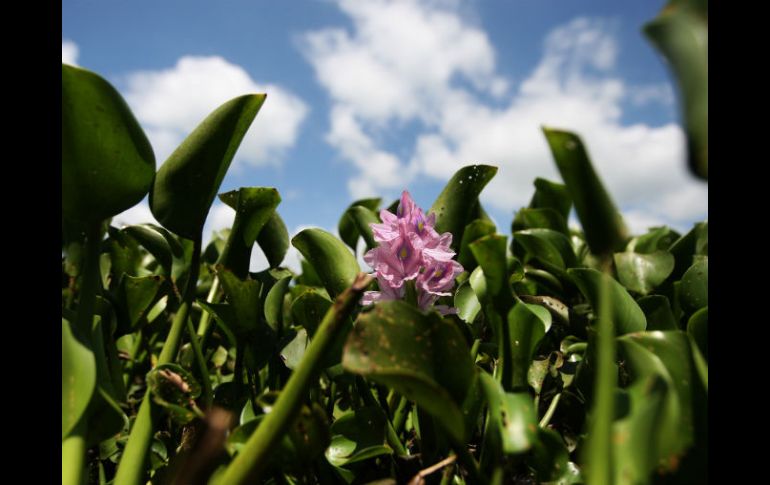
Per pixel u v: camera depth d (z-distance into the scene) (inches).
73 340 13.7
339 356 19.6
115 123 14.9
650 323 20.0
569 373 21.8
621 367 17.6
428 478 17.3
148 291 24.9
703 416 12.3
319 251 22.6
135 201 16.4
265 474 16.8
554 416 22.4
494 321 17.8
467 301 24.7
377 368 12.6
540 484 15.5
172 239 29.3
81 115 14.7
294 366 20.6
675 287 26.9
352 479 18.2
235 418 19.8
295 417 11.5
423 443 17.5
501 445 13.3
